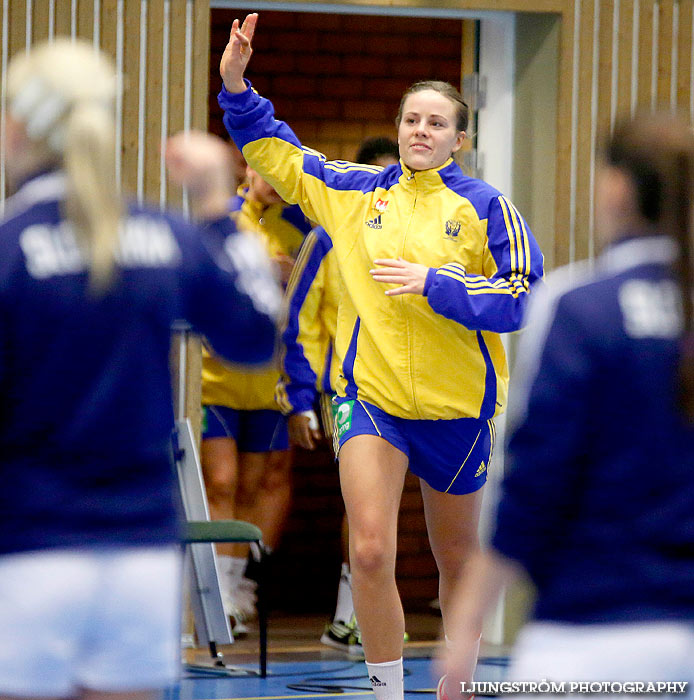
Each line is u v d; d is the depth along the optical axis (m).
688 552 6.16
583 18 19.41
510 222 12.74
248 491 20.22
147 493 6.64
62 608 6.34
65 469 6.48
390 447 12.54
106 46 18.30
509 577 6.59
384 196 13.02
